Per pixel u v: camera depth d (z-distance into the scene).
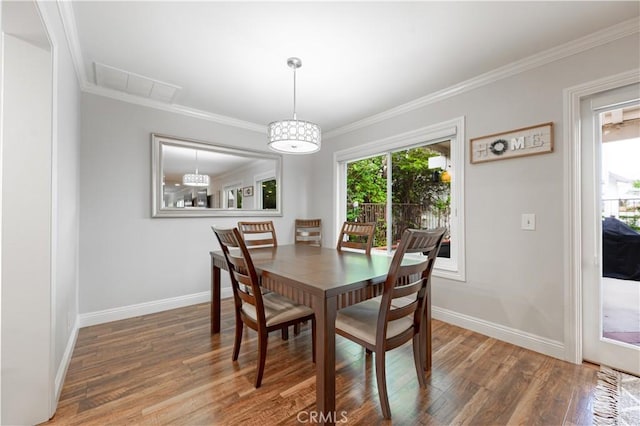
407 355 2.04
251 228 2.96
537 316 2.10
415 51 2.07
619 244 1.86
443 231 1.59
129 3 1.60
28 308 1.37
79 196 2.52
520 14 1.68
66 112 1.84
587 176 1.95
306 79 2.50
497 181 2.33
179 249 3.14
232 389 1.63
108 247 2.70
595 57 1.86
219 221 3.45
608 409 1.46
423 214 3.04
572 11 1.64
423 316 1.82
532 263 2.13
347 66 2.28
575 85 1.93
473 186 2.48
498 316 2.31
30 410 1.36
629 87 1.76
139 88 2.68
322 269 1.73
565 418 1.40
